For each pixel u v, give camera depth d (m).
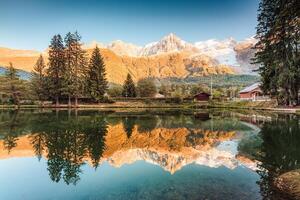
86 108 77.25
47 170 14.54
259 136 24.80
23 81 92.56
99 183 12.14
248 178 12.34
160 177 12.77
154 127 33.25
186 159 16.89
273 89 56.06
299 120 35.44
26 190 11.55
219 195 10.20
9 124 34.12
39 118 42.50
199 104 93.75
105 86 93.19
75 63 85.69
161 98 99.31
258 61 58.00
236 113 55.44
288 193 10.29
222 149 20.14
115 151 19.38
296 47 51.81
